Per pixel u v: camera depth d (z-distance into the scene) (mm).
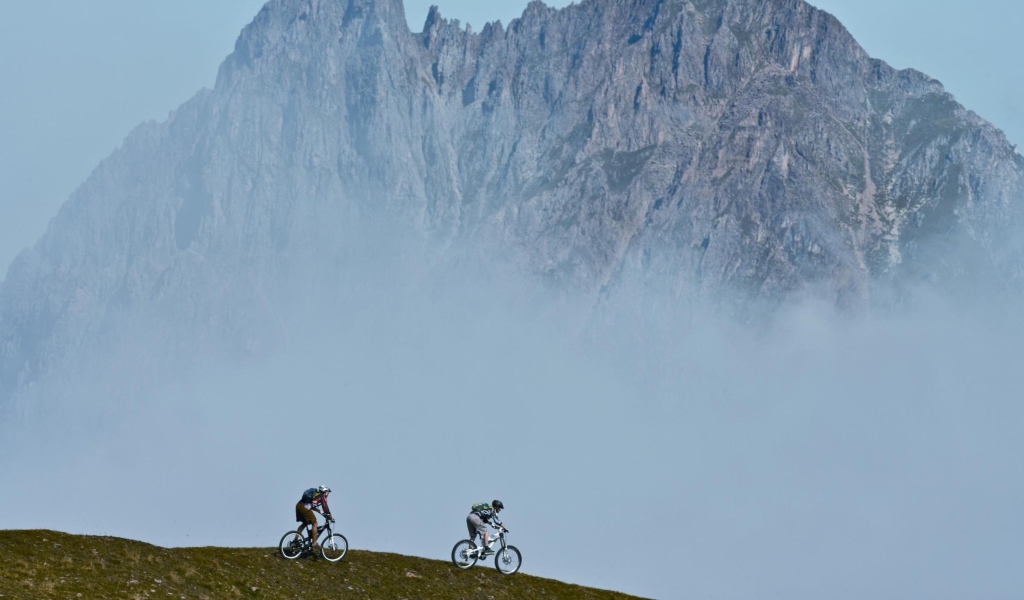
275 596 52000
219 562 54750
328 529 58406
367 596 54781
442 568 60594
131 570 50750
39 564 48469
